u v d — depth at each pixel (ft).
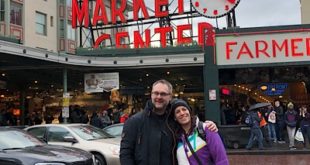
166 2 89.30
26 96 104.37
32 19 129.59
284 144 67.15
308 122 62.34
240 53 71.97
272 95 83.82
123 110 86.99
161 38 83.46
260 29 71.82
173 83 111.04
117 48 83.15
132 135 14.14
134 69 80.79
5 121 83.46
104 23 93.20
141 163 13.87
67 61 71.31
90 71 82.02
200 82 109.50
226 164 13.88
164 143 13.82
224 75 82.53
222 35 72.49
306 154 58.23
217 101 71.36
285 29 71.46
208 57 72.43
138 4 91.04
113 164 39.17
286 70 82.79
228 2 79.56
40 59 67.15
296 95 85.56
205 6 80.64
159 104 13.87
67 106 72.49
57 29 139.23
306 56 70.79
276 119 71.05
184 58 74.18
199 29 81.41
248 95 86.48
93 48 84.79
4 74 84.02
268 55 71.56
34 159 27.14
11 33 121.19
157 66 76.28
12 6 122.93
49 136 41.81
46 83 99.45
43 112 106.11
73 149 31.35
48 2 136.77
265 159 53.47
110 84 77.46
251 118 61.31
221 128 64.18
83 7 93.91
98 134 43.57
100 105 104.99
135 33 85.51
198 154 13.87
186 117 13.94
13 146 29.89
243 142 63.05
